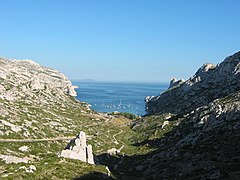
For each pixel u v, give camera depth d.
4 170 72.94
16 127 148.00
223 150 86.12
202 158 85.00
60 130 172.00
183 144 113.44
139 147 156.12
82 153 100.44
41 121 175.88
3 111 165.38
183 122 166.88
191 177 71.81
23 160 107.19
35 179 66.44
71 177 72.62
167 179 80.00
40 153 126.38
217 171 66.62
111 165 121.69
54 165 78.12
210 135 109.38
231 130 105.00
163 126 178.50
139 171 101.94
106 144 161.75
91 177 75.94
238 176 58.81
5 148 120.12
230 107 130.00
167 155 109.12
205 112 154.75
